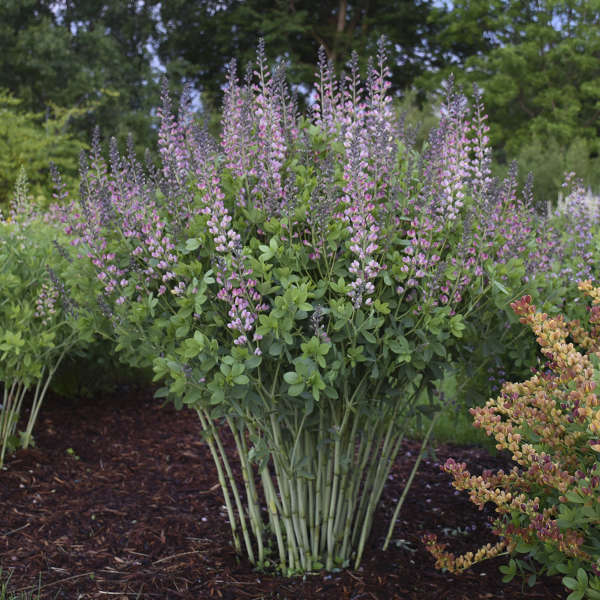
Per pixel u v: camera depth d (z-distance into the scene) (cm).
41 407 609
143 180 328
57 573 328
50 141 1462
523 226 342
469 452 526
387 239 284
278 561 342
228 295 277
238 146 300
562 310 414
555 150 1603
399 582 313
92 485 445
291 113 317
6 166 1327
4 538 361
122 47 2420
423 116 1505
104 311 307
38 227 590
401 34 2623
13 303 445
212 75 2569
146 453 516
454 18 2673
